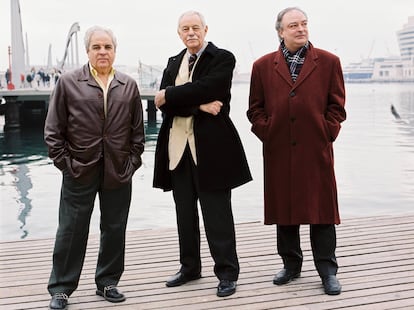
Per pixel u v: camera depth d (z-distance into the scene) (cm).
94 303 317
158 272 365
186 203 333
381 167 1043
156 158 336
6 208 750
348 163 1095
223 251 326
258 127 331
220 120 319
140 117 317
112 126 303
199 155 319
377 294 321
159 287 339
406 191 830
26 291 337
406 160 1127
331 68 322
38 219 689
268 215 336
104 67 301
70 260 311
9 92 2005
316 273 357
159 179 337
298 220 325
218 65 313
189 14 317
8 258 399
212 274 359
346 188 854
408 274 352
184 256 341
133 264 382
